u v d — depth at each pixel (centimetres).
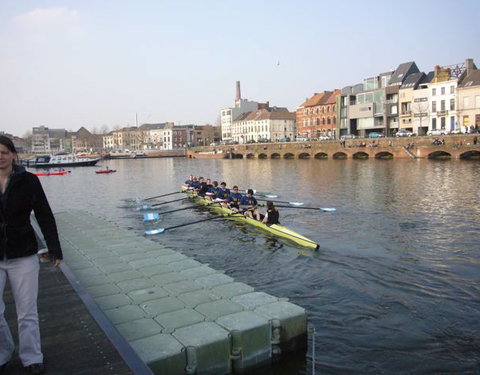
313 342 875
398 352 877
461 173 4306
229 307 893
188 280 1102
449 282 1270
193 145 18538
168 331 782
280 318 824
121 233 1820
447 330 970
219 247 1731
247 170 6550
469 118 7238
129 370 536
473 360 844
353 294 1197
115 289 1043
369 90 9062
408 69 8619
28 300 522
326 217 2297
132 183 5238
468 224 2011
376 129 9206
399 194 3050
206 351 730
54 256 546
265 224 1947
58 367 545
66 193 4303
